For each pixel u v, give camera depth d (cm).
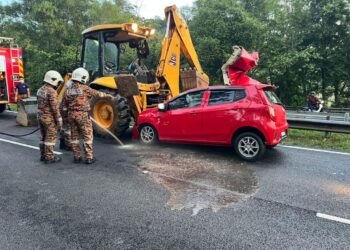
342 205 401
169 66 806
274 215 373
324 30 1886
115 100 759
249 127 596
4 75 1199
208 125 636
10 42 1230
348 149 707
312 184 477
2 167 573
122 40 891
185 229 341
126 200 418
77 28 2691
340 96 2069
